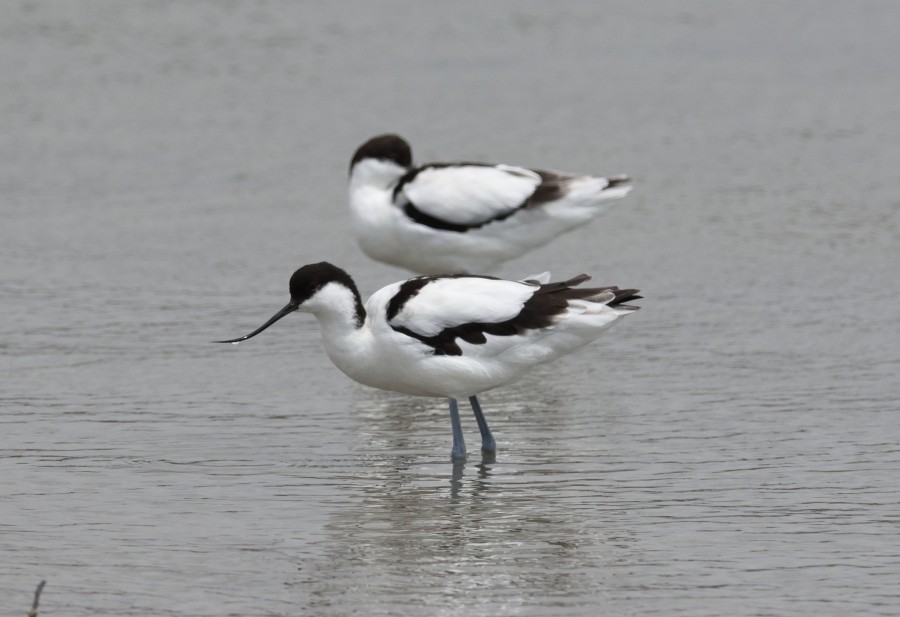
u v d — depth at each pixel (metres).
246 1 32.59
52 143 24.03
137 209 21.03
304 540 10.14
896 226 19.55
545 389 13.98
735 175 22.11
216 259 18.77
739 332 15.56
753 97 26.50
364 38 30.20
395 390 12.50
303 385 14.20
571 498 10.98
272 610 8.96
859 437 12.26
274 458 12.04
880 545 9.91
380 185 17.03
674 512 10.62
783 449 12.00
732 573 9.47
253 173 22.77
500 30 31.17
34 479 11.41
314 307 12.23
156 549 9.96
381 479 11.52
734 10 33.12
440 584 9.35
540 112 25.52
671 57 29.30
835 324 15.73
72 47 29.17
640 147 23.56
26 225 20.14
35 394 13.69
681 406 13.27
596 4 33.44
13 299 16.94
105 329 15.88
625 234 19.61
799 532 10.17
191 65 28.25
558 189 16.62
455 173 16.59
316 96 26.58
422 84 27.20
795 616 8.79
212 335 15.77
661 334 15.62
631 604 9.01
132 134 24.61
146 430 12.72
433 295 12.05
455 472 11.67
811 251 18.58
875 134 24.19
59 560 9.76
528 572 9.54
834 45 30.17
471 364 11.99
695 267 18.09
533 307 12.09
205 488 11.27
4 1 31.80
